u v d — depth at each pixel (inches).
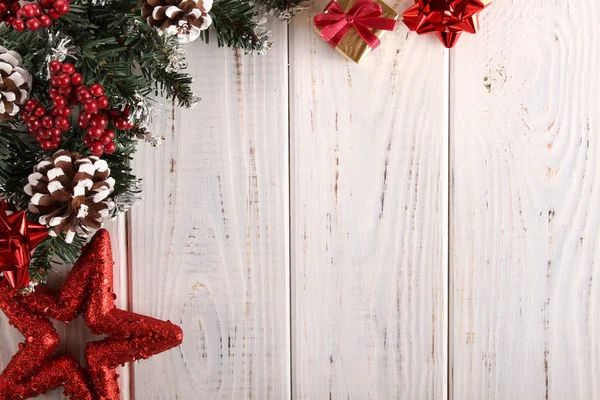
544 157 26.0
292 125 26.0
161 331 25.0
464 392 26.4
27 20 21.4
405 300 26.3
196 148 26.0
